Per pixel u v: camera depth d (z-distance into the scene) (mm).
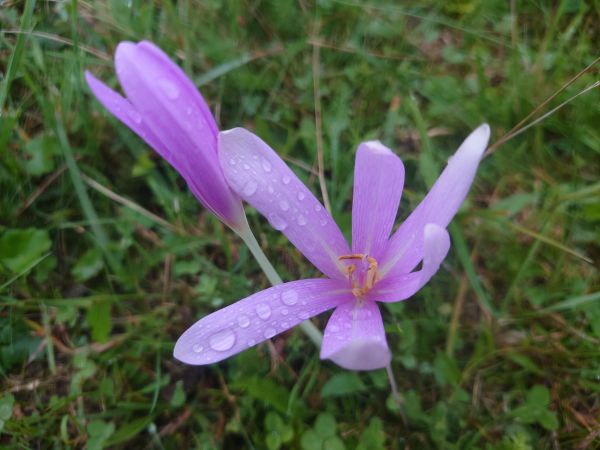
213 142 105
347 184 194
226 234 200
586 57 219
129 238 191
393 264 115
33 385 173
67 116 205
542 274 186
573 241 190
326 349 98
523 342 175
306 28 236
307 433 154
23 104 210
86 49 215
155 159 209
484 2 236
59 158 201
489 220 191
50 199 202
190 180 108
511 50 226
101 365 175
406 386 170
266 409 166
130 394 168
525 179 204
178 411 170
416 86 219
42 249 184
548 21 230
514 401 169
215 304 184
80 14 222
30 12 180
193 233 200
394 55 229
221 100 221
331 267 117
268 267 124
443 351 172
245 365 170
